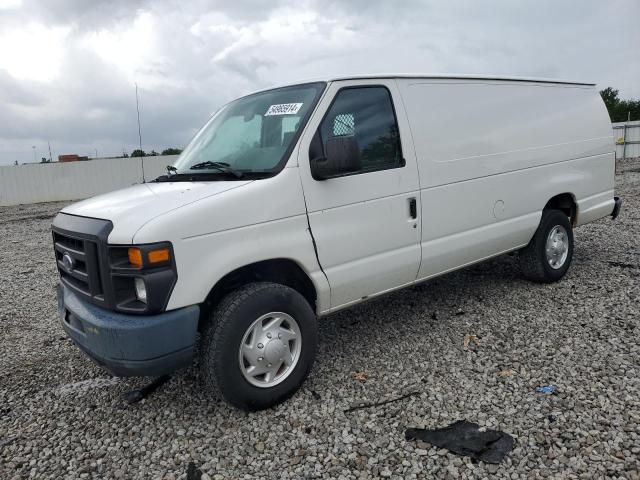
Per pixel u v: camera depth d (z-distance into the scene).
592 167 5.89
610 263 6.23
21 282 7.66
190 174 3.83
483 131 4.67
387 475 2.70
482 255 4.81
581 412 3.09
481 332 4.45
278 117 3.75
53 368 4.38
